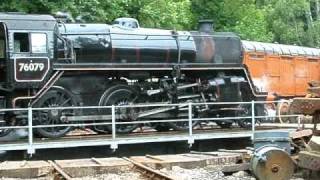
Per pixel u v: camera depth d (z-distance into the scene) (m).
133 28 15.74
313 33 47.84
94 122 14.51
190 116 14.43
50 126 12.99
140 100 15.22
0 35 13.81
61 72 13.97
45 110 13.50
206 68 16.16
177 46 16.00
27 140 13.66
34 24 13.79
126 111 14.62
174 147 15.02
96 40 14.73
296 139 12.63
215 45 16.75
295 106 9.49
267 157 9.09
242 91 16.89
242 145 15.77
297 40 47.03
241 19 34.59
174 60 16.00
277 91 25.45
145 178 10.78
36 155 13.59
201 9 33.16
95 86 14.59
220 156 12.83
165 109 15.12
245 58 23.48
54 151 13.81
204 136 14.52
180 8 28.11
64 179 10.35
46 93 13.79
